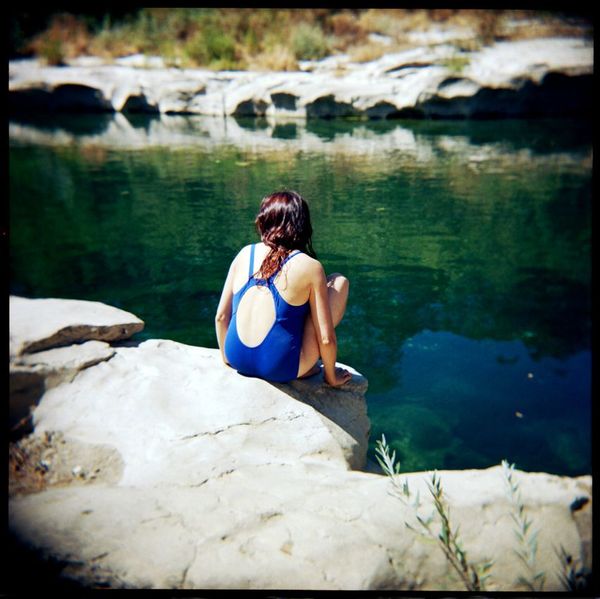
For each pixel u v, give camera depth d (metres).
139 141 9.99
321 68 14.12
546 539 1.83
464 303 4.25
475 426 2.99
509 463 2.71
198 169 7.81
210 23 15.85
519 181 7.17
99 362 2.66
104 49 16.34
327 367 2.57
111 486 2.05
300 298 2.46
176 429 2.32
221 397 2.50
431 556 1.77
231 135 10.54
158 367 2.69
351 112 12.52
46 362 2.54
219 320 2.66
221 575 1.67
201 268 4.75
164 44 16.25
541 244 5.24
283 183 7.05
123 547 1.73
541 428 2.96
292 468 2.17
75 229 5.62
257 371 2.60
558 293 4.39
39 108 14.22
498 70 12.28
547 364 3.53
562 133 10.38
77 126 11.77
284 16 15.83
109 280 4.53
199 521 1.84
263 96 12.84
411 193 6.68
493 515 1.91
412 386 3.32
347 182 7.11
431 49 13.92
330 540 1.79
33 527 1.78
